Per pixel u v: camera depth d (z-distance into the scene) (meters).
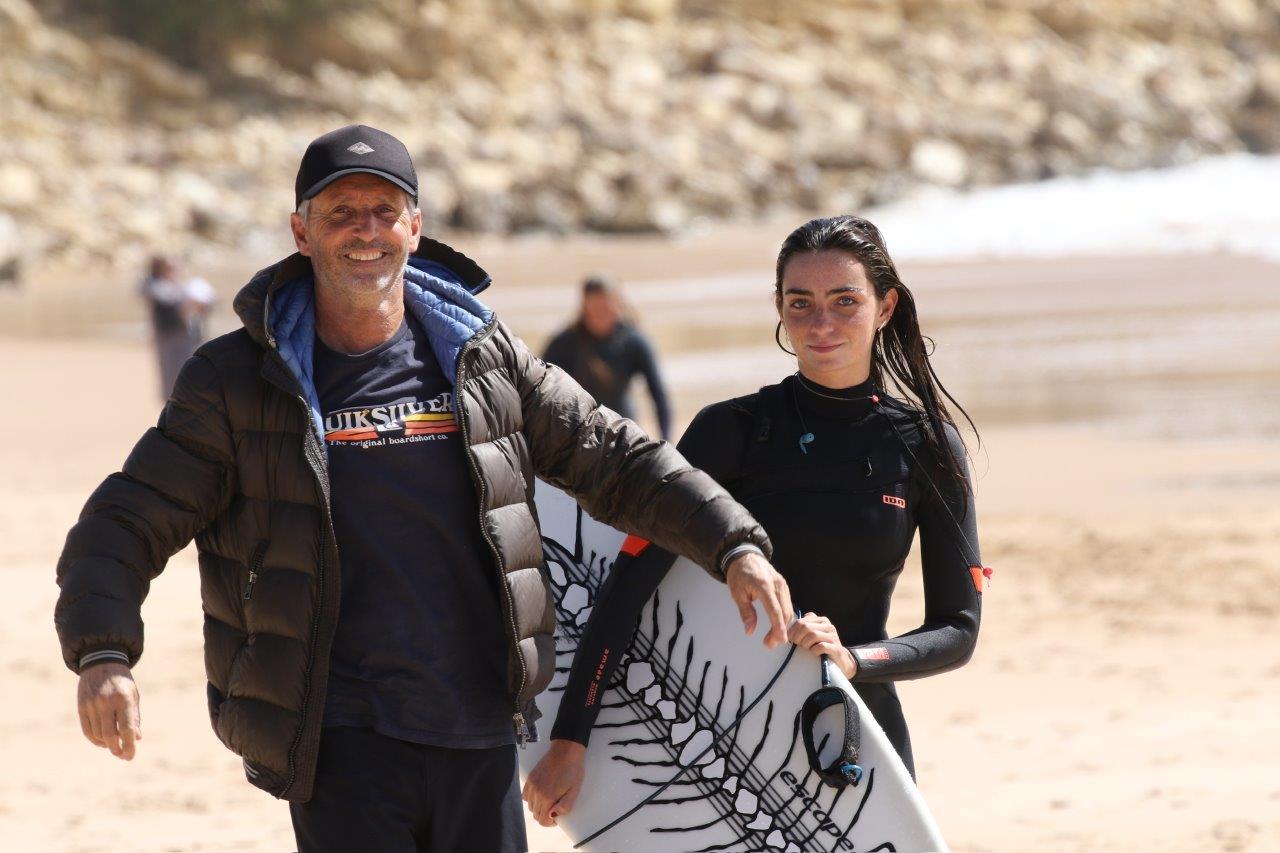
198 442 12.74
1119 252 138.00
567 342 33.81
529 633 13.00
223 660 13.02
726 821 13.97
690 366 76.94
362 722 12.62
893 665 13.69
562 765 13.90
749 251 167.12
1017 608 33.31
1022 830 20.11
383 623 12.64
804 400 14.17
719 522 13.00
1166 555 37.41
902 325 14.46
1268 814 20.28
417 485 12.77
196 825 21.44
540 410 13.45
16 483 51.03
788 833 13.84
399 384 12.95
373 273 12.80
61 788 23.31
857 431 14.09
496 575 12.97
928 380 14.39
